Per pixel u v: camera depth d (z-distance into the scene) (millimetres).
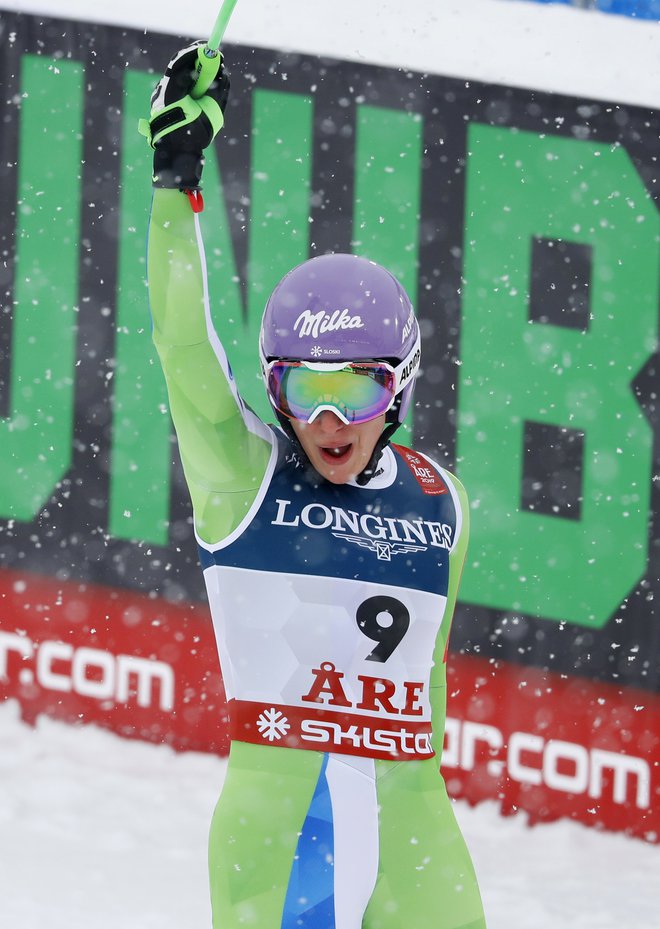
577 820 18281
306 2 18875
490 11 18672
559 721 18438
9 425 19422
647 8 18562
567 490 18453
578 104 18391
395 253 18641
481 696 18562
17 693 19484
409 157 18594
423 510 8039
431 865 7520
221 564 7648
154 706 19156
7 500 19500
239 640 7609
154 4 19016
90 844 15711
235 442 7570
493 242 18469
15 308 19328
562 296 18438
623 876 16672
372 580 7672
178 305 7352
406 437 18578
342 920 7270
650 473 18375
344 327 7449
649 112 18359
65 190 19156
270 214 18703
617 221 18359
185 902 14078
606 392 18406
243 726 7594
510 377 18453
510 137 18453
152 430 19125
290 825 7363
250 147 18719
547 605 18484
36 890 14086
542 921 14742
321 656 7555
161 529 19156
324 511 7707
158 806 17219
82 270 19172
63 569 19391
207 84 7512
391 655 7664
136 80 18969
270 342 7625
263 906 7285
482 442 18516
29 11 19188
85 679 19359
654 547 18375
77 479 19328
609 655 18422
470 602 18594
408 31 18672
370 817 7449
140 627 19219
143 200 19000
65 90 19109
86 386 19250
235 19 18797
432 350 18547
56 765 18203
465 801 18531
